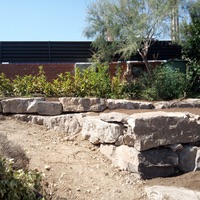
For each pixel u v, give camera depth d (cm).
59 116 785
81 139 740
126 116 656
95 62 991
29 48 1102
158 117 627
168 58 1155
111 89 898
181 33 1050
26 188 424
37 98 816
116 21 975
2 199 410
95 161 654
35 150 638
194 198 529
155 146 614
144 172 599
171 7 975
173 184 584
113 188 568
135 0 975
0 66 1048
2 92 875
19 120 800
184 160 633
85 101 802
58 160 617
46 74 1075
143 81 938
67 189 535
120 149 639
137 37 944
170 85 908
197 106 840
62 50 1116
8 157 482
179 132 636
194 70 987
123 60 1077
